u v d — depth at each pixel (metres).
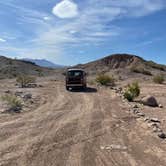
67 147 7.83
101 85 32.69
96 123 11.07
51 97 20.00
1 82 36.53
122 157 7.08
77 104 16.50
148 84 33.53
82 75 25.91
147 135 9.38
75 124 10.80
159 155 7.30
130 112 13.89
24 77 32.88
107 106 15.81
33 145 7.91
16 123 10.74
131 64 100.94
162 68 71.44
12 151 7.34
